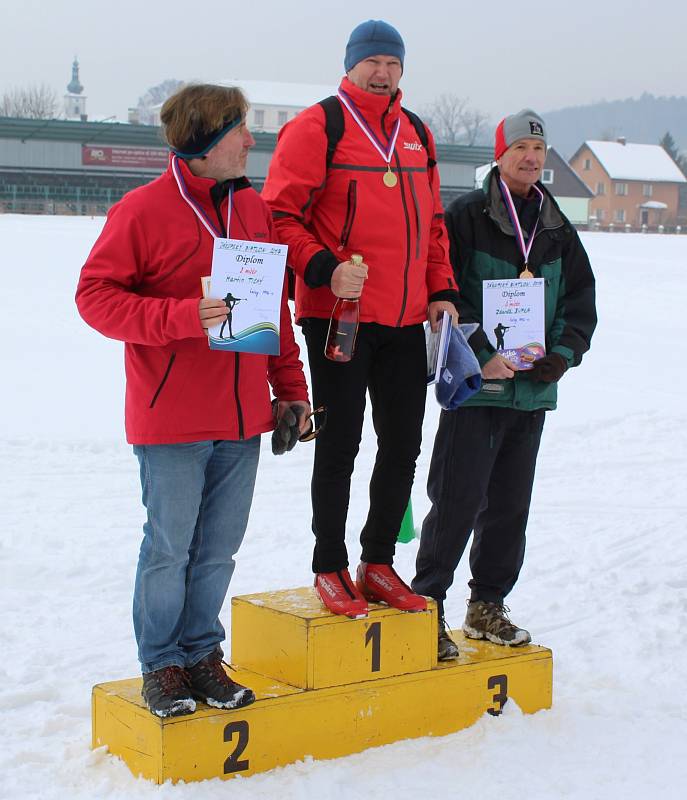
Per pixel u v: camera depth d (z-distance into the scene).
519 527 3.89
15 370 10.27
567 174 78.00
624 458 7.65
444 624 3.68
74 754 3.21
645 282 20.78
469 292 3.81
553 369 3.73
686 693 3.79
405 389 3.48
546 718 3.56
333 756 3.23
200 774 2.98
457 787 3.06
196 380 2.97
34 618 4.52
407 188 3.41
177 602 3.06
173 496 3.00
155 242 2.93
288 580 5.07
